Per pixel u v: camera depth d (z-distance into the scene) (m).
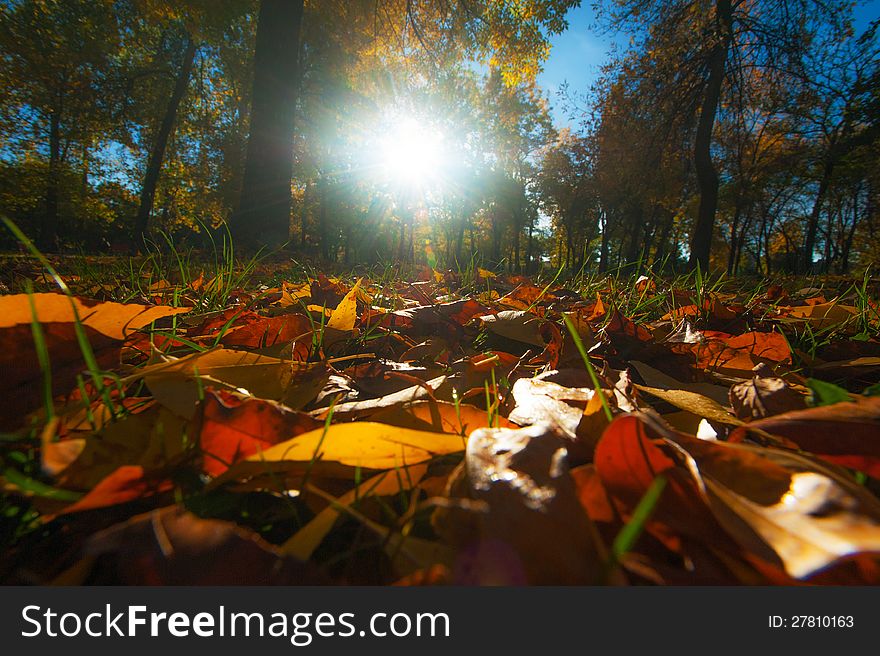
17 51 22.58
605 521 0.53
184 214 34.25
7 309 0.82
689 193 29.31
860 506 0.45
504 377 1.22
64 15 23.17
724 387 1.20
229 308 1.87
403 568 0.48
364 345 1.62
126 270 3.47
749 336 1.47
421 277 4.62
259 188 9.67
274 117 9.91
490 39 17.17
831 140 27.03
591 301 3.00
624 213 39.12
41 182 29.08
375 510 0.62
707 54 16.31
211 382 0.88
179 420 0.72
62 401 0.82
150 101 28.25
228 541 0.48
